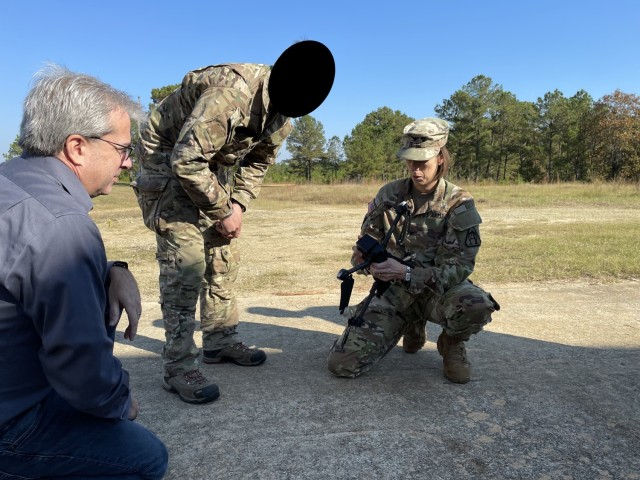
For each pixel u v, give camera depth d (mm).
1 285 1306
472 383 2840
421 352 3336
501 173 67500
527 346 3422
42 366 1389
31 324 1375
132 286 1687
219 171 2707
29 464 1475
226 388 2783
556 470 2045
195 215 2592
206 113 2287
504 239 7988
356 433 2311
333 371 2869
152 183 2535
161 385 2820
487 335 3650
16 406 1413
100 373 1380
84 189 1472
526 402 2607
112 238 9195
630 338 3584
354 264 3102
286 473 2023
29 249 1292
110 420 1550
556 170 65188
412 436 2285
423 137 2721
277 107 2451
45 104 1416
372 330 2861
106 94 1498
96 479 1565
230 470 2045
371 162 60625
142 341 3559
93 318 1358
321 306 4445
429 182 2828
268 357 3244
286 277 5699
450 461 2102
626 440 2260
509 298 4684
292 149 68312
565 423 2400
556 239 7789
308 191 21234
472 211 2809
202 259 2625
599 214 12156
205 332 3107
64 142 1443
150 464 1624
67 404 1492
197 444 2229
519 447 2201
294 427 2365
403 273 2691
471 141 64500
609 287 5059
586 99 68875
